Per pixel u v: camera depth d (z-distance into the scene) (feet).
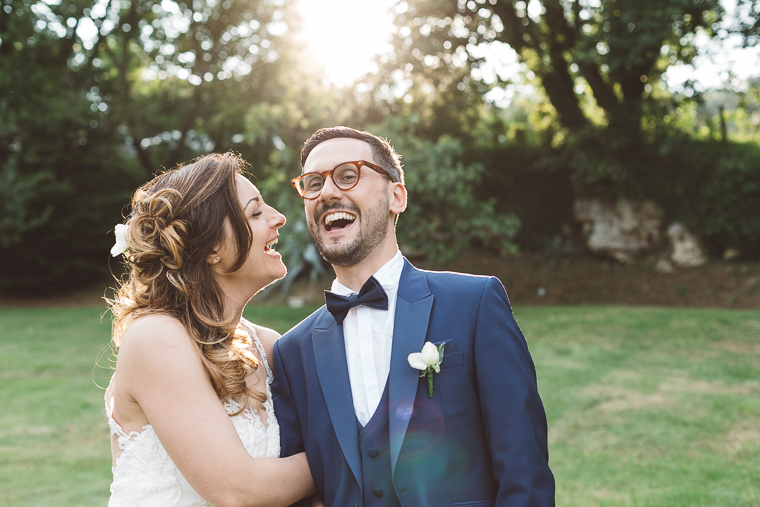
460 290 5.85
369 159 6.00
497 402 5.29
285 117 41.11
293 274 54.19
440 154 40.42
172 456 5.55
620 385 23.36
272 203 40.19
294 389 6.52
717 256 47.39
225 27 64.59
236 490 5.46
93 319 46.93
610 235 50.88
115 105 63.05
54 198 59.72
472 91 51.13
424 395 5.47
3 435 19.72
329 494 5.81
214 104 66.18
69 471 16.58
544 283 50.24
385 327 5.84
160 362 5.60
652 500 13.15
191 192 6.26
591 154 49.75
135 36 66.13
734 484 13.89
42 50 62.03
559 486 14.49
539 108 58.90
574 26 48.32
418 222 40.81
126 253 6.51
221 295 6.34
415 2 45.78
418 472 5.30
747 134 56.08
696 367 25.86
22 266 60.80
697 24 43.75
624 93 49.11
